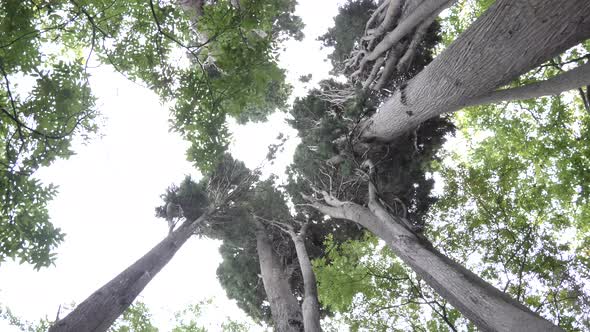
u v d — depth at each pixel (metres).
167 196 13.44
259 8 4.72
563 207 13.75
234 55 4.78
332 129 12.49
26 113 4.66
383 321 10.36
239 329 13.83
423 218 12.79
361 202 14.14
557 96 14.49
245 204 15.35
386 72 13.84
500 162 11.54
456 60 7.70
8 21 4.30
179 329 12.16
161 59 5.08
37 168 4.68
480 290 6.89
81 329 6.94
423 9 11.04
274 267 14.41
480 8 15.43
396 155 13.60
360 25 15.58
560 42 5.92
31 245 4.65
